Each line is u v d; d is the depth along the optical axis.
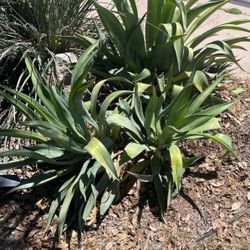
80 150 1.15
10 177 1.21
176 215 1.13
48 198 1.19
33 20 1.49
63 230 1.12
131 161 1.21
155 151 1.19
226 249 1.07
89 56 1.18
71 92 1.11
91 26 1.56
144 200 1.16
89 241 1.10
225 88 1.43
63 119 1.16
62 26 1.47
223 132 1.32
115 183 1.15
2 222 1.16
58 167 1.22
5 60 1.44
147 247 1.08
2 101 1.37
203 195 1.17
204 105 1.32
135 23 1.31
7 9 1.49
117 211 1.15
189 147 1.28
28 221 1.15
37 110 1.17
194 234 1.10
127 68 1.36
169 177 1.16
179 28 1.25
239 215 1.13
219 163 1.24
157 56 1.32
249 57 1.60
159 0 1.29
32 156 1.11
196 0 1.34
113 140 1.22
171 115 1.17
